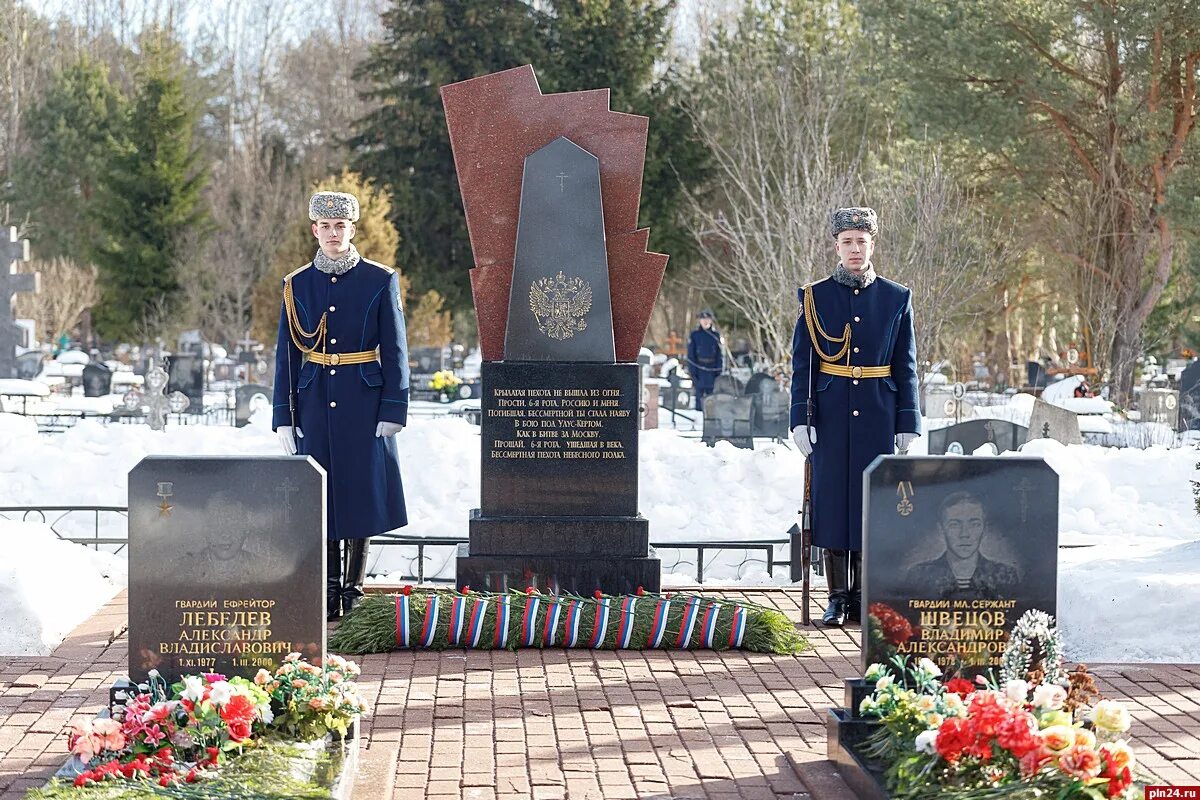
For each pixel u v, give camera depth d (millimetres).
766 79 31984
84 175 52312
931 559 5410
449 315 40719
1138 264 30234
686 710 6566
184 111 46125
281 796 4641
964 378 35719
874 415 8391
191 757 5023
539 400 8531
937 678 5426
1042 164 30797
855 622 8555
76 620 8250
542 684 7016
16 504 14008
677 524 13727
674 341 38531
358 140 41562
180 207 45969
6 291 22391
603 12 39406
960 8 28375
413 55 40500
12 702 6598
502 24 39969
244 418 20891
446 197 40281
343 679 5441
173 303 46156
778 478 14266
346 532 8422
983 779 4715
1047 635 5402
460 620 7727
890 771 4953
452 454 14383
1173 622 7703
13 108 51656
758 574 12445
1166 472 14609
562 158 8578
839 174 25234
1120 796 4535
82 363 35562
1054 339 39812
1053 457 14688
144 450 14742
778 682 7105
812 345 8492
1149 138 28438
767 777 5582
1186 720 6383
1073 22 28594
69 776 4973
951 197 25391
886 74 29828
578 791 5402
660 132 39031
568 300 8570
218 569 5371
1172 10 27234
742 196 33094
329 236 8477
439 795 5344
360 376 8445
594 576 8438
